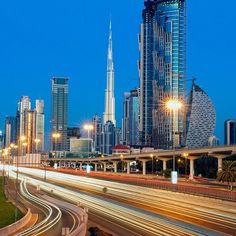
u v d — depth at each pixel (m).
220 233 62.25
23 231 76.88
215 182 157.12
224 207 81.94
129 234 68.62
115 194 124.00
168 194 104.31
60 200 122.94
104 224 79.00
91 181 163.88
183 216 81.12
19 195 148.00
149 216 81.06
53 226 81.88
